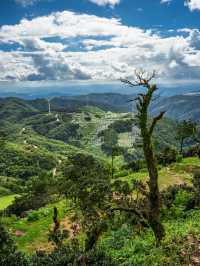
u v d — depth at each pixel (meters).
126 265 25.19
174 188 58.47
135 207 31.39
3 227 30.42
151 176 29.17
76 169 45.78
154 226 29.19
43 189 106.50
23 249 60.09
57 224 43.84
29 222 73.81
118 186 59.84
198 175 59.25
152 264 24.50
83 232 47.50
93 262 24.08
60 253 25.58
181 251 25.05
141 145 29.86
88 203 42.31
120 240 36.34
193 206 47.41
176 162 113.06
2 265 24.92
